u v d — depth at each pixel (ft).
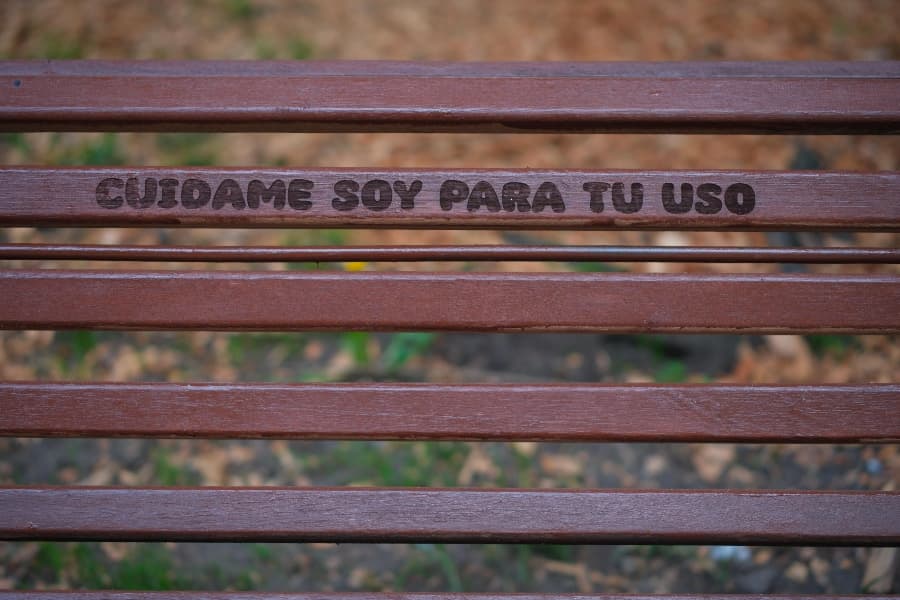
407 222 4.90
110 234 9.26
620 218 4.89
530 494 4.88
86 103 4.99
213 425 4.89
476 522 4.86
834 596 4.79
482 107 4.99
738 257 4.88
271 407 4.90
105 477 7.75
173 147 9.66
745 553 7.32
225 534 4.85
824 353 8.50
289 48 10.39
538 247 4.91
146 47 10.41
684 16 10.93
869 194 4.85
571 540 4.86
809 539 4.80
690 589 7.16
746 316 4.88
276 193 4.91
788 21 10.91
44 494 4.86
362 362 8.27
